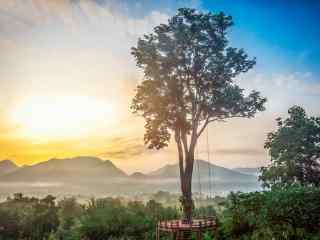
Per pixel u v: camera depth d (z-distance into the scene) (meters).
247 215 13.49
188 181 21.00
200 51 22.88
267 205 12.59
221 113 22.98
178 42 22.62
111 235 18.73
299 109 21.22
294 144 19.72
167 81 22.53
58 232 20.25
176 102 22.45
